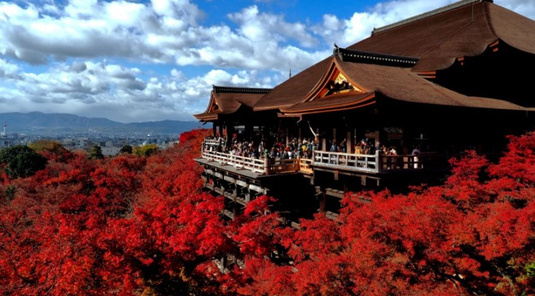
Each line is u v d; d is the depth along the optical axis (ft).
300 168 72.08
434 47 75.77
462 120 62.85
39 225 71.77
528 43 76.38
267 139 100.42
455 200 42.37
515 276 35.06
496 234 31.53
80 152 247.70
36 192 120.98
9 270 40.27
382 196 46.09
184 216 48.01
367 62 67.36
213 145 105.91
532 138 50.34
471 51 67.46
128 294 42.42
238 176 82.99
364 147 58.29
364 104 51.96
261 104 95.04
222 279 46.16
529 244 31.73
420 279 34.01
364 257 33.24
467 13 93.09
